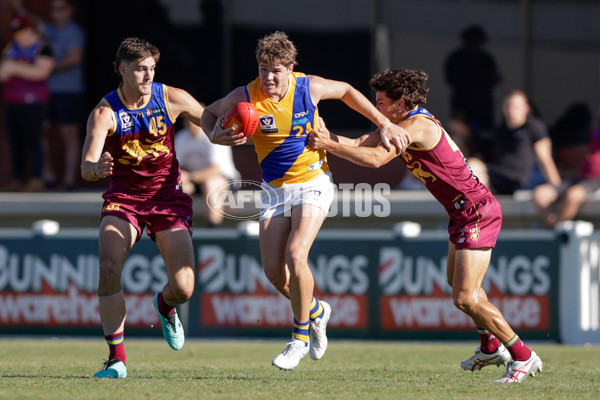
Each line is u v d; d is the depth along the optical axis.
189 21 46.12
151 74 19.36
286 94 19.55
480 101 44.91
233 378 20.33
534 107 44.75
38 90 45.56
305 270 19.47
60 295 35.16
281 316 33.72
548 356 27.64
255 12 45.94
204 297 34.44
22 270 35.56
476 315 19.59
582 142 44.69
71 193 46.00
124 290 34.84
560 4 44.50
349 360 26.22
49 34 45.56
